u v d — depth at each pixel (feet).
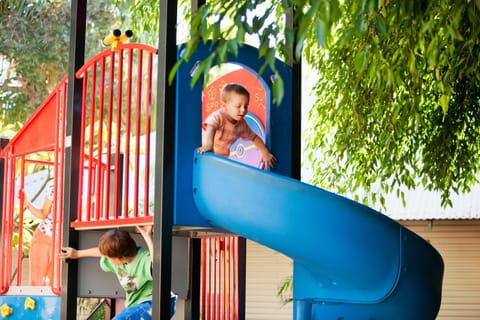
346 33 13.69
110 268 18.02
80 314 42.88
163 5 17.25
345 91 25.05
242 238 23.66
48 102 20.84
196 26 12.11
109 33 47.29
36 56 46.52
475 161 27.78
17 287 20.71
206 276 23.54
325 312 16.48
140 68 18.06
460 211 42.39
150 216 16.99
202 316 22.98
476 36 18.52
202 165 17.16
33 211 21.67
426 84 25.32
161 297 16.31
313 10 11.34
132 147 45.19
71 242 18.72
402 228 16.47
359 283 16.46
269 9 12.72
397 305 16.60
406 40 17.63
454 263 44.60
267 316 46.91
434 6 16.26
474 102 25.53
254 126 19.49
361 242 16.19
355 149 25.88
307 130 29.32
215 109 19.74
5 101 46.70
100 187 18.81
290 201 16.19
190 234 20.15
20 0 46.50
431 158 26.03
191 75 17.48
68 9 47.37
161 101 17.02
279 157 19.40
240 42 11.89
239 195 16.58
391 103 24.22
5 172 22.21
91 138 19.83
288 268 46.98
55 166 20.12
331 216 16.06
